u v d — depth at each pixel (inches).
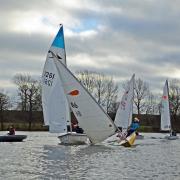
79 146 1918.1
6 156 1481.3
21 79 6476.4
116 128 1923.0
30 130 4928.6
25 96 5369.1
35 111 5359.3
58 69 1909.4
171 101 5689.0
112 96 5787.4
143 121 5615.2
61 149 1766.7
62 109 2091.5
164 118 3166.8
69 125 2092.8
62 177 987.9
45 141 2460.6
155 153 1690.5
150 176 1020.5
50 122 2106.3
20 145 2055.9
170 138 3075.8
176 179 981.8
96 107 1879.9
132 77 2778.1
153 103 5856.3
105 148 1844.2
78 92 1884.8
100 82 5777.6
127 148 1908.2
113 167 1183.6
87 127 1900.8
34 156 1481.3
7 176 990.4
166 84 3169.3
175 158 1483.8
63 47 2102.6
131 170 1125.7
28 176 995.9
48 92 2108.8
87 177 991.6
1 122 4948.3
